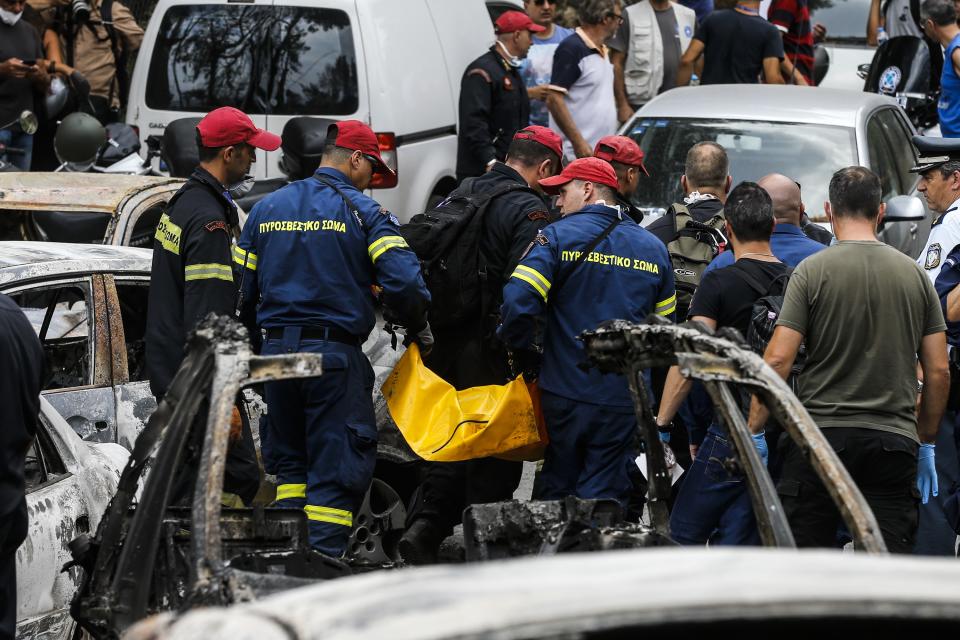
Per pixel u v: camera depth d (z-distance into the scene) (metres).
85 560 11.85
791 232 18.09
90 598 10.73
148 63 33.56
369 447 17.17
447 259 18.27
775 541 9.88
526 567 6.84
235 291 17.55
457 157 32.94
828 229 25.64
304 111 32.28
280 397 17.27
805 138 27.69
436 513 19.09
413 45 33.59
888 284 15.23
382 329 19.91
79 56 37.34
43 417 15.64
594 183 17.95
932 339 15.62
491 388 18.31
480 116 32.06
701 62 40.91
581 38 33.97
